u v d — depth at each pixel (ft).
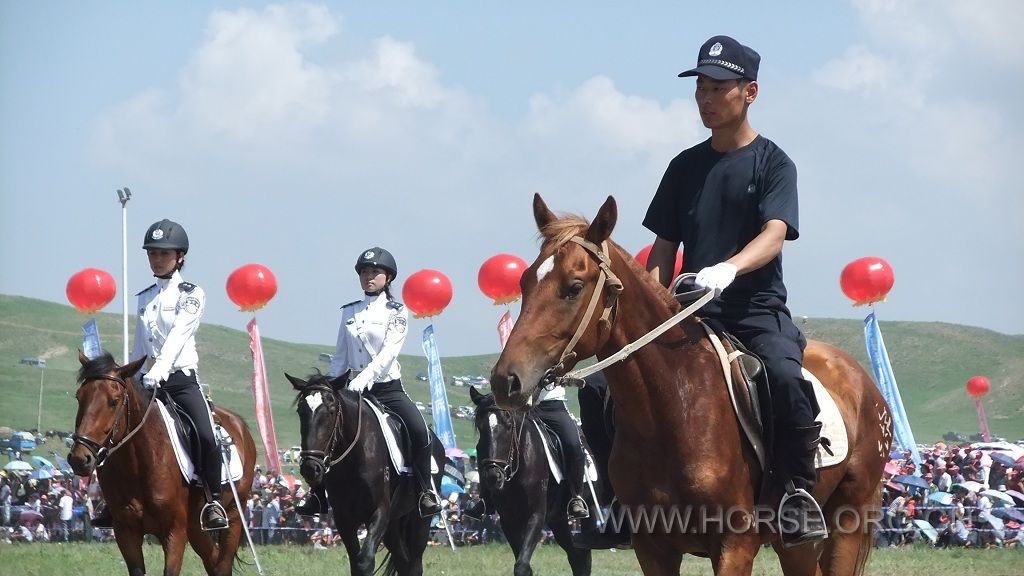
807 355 21.95
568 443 42.91
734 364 18.16
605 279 16.42
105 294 63.82
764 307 19.07
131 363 30.07
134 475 30.32
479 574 48.60
